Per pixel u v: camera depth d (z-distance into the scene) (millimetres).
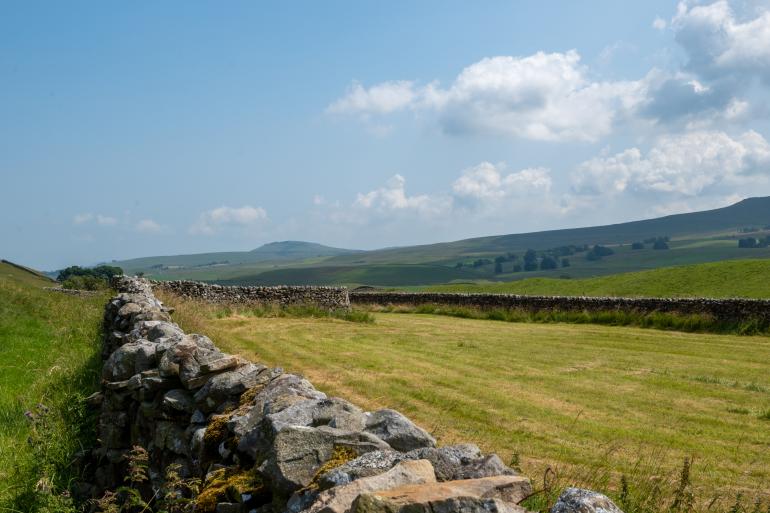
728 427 11406
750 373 16781
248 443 4680
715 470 8992
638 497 6238
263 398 5465
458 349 20062
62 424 8539
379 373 15211
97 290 31219
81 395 9344
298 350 18469
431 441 4344
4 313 18094
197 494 5137
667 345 21797
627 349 20781
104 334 14039
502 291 48938
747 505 7566
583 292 41812
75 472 7805
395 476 3363
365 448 4031
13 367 12477
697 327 25984
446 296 37594
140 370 7801
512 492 3277
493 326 27984
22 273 55250
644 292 37406
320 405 4746
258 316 27891
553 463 8852
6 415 9406
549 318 30625
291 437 4117
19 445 8258
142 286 21234
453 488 3184
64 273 76000
